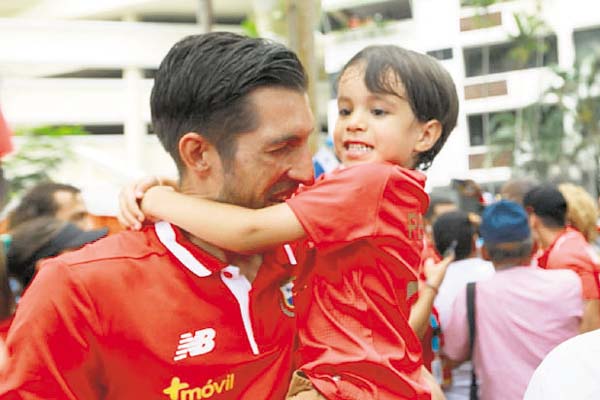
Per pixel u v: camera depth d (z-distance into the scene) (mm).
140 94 24422
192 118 1632
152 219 1716
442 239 3953
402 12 24234
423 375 2027
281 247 1794
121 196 1782
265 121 1608
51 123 23516
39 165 14531
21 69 25109
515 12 20188
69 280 1554
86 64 24250
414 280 1924
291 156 1652
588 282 3633
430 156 2221
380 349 1810
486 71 23203
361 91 2098
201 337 1614
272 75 1609
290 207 1705
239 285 1667
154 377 1590
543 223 4422
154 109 1703
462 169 23516
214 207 1642
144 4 27406
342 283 1833
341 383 1760
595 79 20312
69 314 1542
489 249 3691
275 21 9867
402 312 1905
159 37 24688
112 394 1615
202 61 1616
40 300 1548
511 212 3711
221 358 1631
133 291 1584
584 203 4918
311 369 1785
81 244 3188
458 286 3801
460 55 22797
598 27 22500
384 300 1833
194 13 28375
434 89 2117
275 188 1678
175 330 1596
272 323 1742
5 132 2135
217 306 1636
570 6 22562
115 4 27688
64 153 15070
